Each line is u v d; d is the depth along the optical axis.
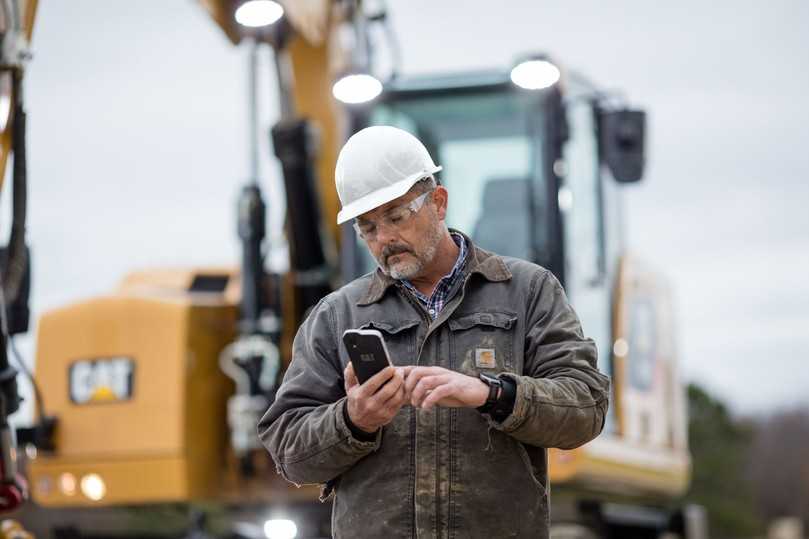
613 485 9.47
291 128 8.85
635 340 9.62
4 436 4.94
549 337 3.88
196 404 8.45
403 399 3.64
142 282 9.47
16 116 5.23
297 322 8.88
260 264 8.59
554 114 8.52
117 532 9.77
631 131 8.65
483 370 3.84
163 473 8.28
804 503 47.62
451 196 8.66
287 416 3.94
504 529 3.79
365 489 3.86
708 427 38.59
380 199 3.84
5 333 4.96
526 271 3.99
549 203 8.43
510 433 3.71
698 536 12.05
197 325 8.58
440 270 3.98
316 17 9.49
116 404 8.37
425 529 3.78
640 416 9.64
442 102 8.83
